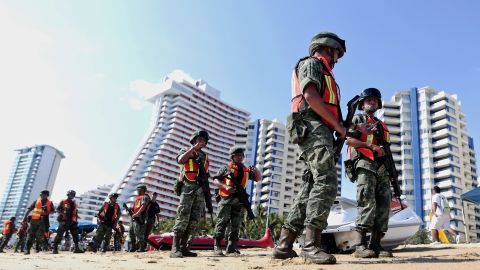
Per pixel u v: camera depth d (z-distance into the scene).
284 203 113.44
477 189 15.42
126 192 108.56
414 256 3.95
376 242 3.91
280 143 120.62
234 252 6.18
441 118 97.19
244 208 6.40
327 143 2.71
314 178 2.76
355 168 4.18
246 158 124.62
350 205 6.71
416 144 96.12
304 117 2.85
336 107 2.94
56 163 195.88
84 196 177.38
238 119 138.38
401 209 7.04
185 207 5.41
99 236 10.68
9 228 15.68
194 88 129.75
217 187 6.38
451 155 91.62
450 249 6.09
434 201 10.59
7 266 3.02
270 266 2.54
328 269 2.13
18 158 193.75
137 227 10.30
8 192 187.62
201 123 127.50
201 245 10.41
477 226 89.94
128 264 3.33
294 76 3.10
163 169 113.25
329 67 3.05
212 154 127.62
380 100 4.52
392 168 4.18
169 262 3.55
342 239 6.42
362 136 4.19
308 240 2.67
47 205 10.00
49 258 4.98
